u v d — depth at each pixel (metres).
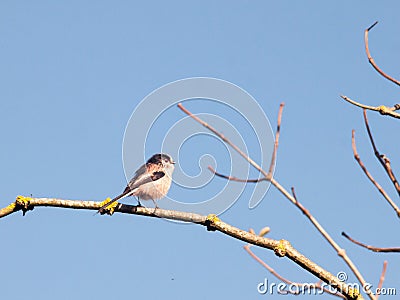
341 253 7.04
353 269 6.98
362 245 7.18
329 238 7.16
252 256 8.02
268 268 7.95
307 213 7.29
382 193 7.12
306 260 9.60
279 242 9.99
